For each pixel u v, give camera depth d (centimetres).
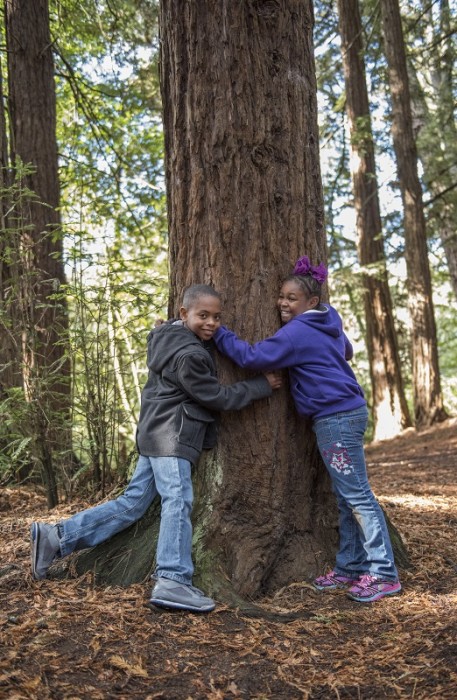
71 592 294
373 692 223
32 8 707
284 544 325
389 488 645
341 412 313
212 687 225
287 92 323
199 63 317
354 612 290
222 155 316
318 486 342
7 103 709
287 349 307
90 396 447
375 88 1462
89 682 223
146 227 1019
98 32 999
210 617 275
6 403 453
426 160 1452
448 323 1888
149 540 317
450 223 1456
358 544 322
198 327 303
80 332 436
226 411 319
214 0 314
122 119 1127
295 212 326
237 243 318
